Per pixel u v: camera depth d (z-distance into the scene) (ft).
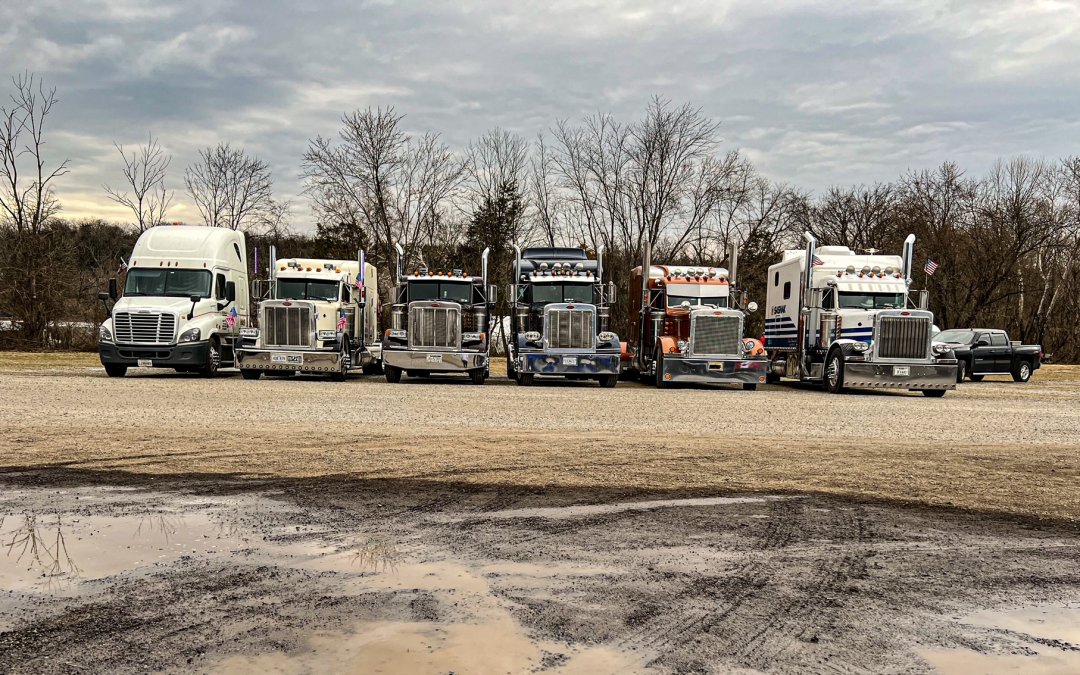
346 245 126.52
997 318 153.79
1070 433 36.76
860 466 26.17
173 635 11.78
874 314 63.77
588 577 14.69
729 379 66.18
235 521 18.21
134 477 22.74
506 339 115.96
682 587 14.23
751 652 11.49
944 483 23.63
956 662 11.28
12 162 121.80
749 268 132.46
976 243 150.61
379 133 111.65
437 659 11.03
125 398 44.37
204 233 69.51
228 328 69.62
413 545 16.55
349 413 39.14
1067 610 13.41
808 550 16.65
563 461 26.16
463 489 21.80
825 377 68.33
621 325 123.95
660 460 26.63
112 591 13.62
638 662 11.07
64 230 128.77
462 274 70.54
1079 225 148.05
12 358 94.38
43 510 18.99
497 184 122.52
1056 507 20.80
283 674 10.51
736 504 20.59
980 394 66.69
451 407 43.42
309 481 22.49
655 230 122.11
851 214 179.83
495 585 14.17
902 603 13.61
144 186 129.90
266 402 43.83
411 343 65.10
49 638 11.64
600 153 122.01
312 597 13.43
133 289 66.85
